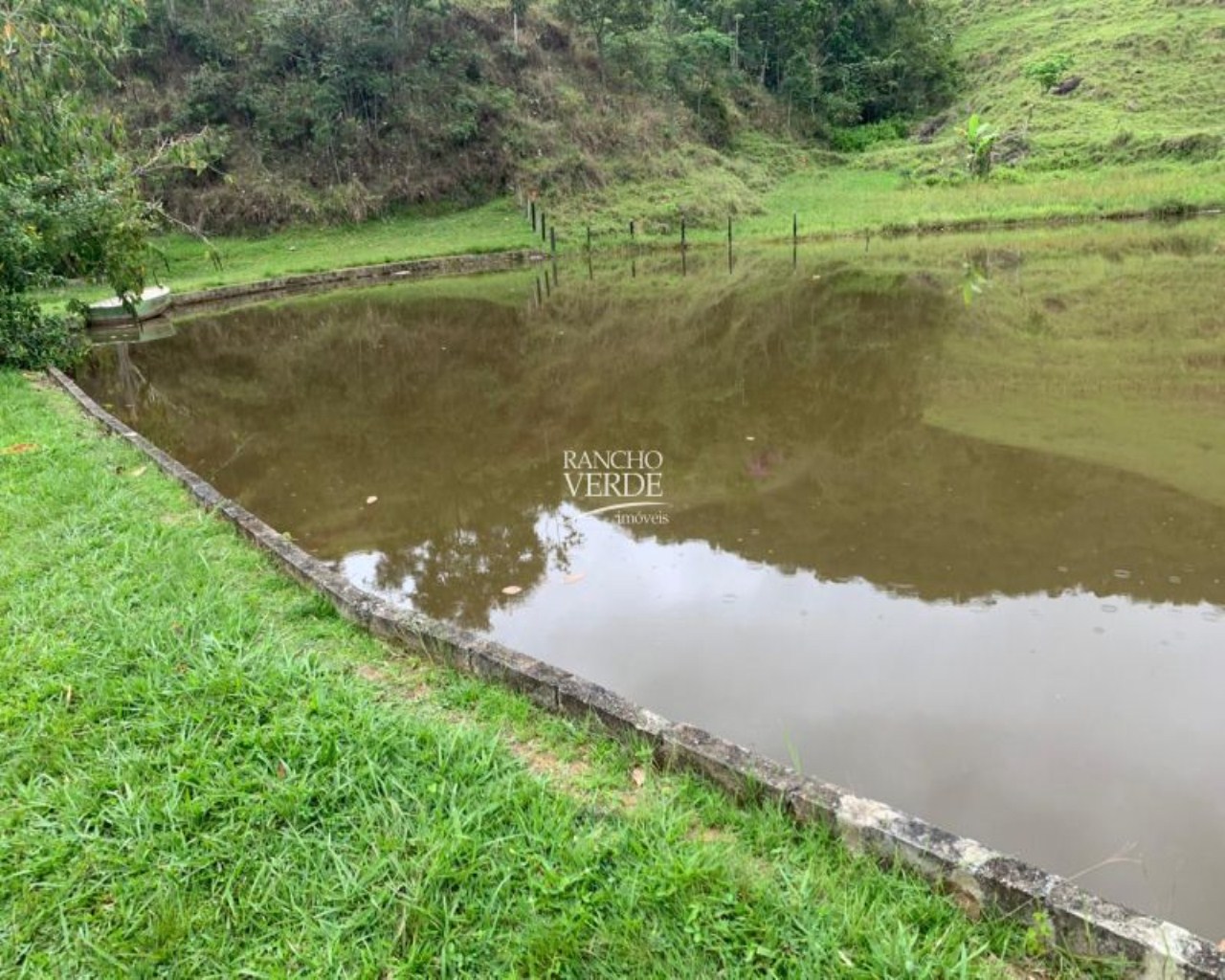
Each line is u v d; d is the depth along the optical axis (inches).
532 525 186.5
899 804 94.2
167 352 422.0
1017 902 66.6
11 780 85.6
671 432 253.9
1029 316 399.9
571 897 69.1
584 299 542.9
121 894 71.2
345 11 960.3
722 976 61.7
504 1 1115.3
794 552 164.4
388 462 236.2
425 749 86.8
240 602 122.8
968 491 192.2
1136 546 159.5
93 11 319.6
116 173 358.6
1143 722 108.3
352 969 64.2
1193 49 1227.2
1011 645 127.6
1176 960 59.8
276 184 887.1
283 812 78.7
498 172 981.2
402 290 624.7
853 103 1344.7
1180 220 795.4
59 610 118.9
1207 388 267.1
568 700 96.3
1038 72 1227.9
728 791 83.2
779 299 495.8
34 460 193.0
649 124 1079.0
